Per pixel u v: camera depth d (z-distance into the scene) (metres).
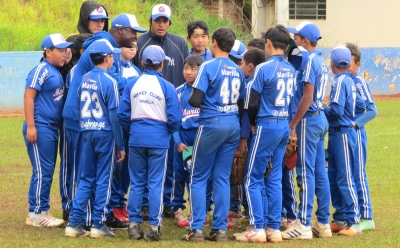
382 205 13.52
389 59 40.19
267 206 10.70
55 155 11.58
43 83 11.29
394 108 33.41
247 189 10.40
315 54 10.68
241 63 11.69
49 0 41.81
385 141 22.62
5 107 30.97
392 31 43.78
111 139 10.64
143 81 10.44
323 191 10.95
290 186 11.39
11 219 12.02
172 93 10.41
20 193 14.38
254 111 10.17
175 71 13.20
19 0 40.97
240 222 12.03
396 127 26.23
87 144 10.66
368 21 43.72
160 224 10.59
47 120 11.37
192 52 13.06
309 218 10.74
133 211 10.50
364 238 10.83
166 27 13.00
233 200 11.84
